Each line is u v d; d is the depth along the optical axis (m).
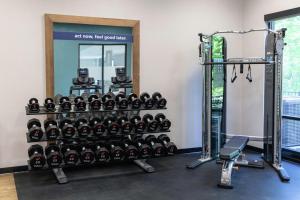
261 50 5.48
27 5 4.37
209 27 5.58
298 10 4.76
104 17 4.82
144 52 5.12
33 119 4.18
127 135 4.53
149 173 4.35
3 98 4.32
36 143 4.50
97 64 5.04
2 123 4.33
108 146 4.38
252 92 5.68
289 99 5.23
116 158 4.25
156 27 5.18
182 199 3.42
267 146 4.74
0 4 4.23
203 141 4.89
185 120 5.50
